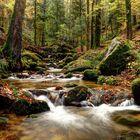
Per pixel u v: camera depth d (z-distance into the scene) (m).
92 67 16.27
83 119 7.16
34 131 6.09
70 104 8.65
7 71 15.28
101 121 6.96
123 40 14.64
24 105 7.43
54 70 19.25
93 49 25.62
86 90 9.02
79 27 38.47
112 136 5.84
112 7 25.62
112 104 8.61
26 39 35.44
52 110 8.05
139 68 11.80
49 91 9.16
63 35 43.91
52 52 32.41
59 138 5.70
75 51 34.03
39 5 40.03
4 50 16.58
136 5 26.42
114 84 11.11
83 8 41.50
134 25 35.91
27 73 15.86
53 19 46.78
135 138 5.32
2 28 28.44
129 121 6.89
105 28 46.84
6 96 7.65
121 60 13.25
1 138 5.57
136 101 8.60
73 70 16.38
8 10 29.88
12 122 6.65
